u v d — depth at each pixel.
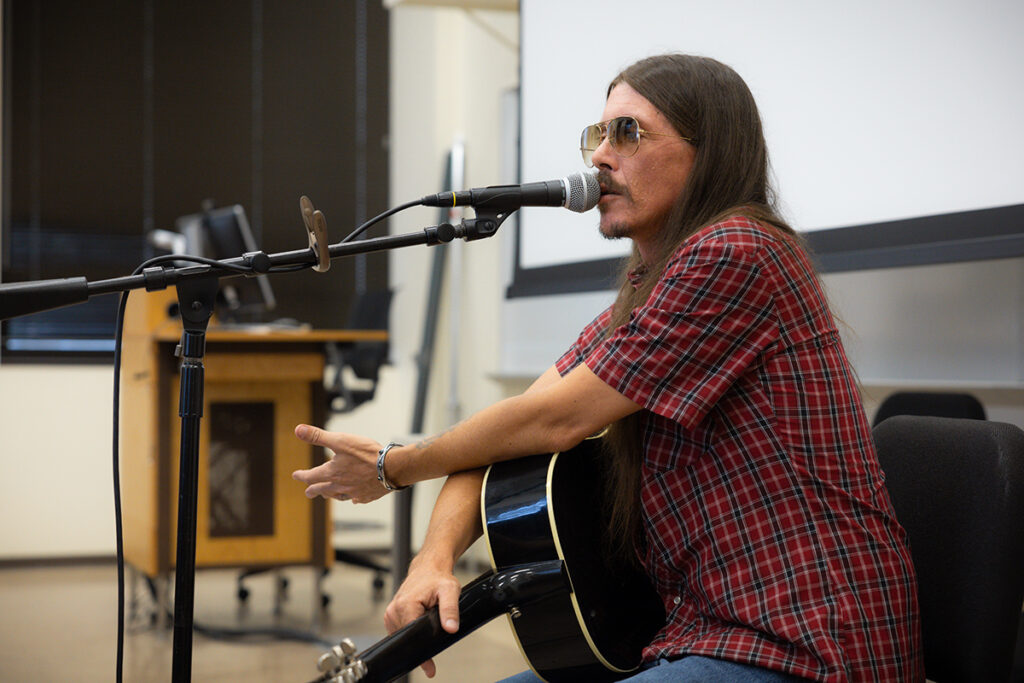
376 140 6.27
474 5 4.72
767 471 1.24
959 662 1.31
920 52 2.33
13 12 5.49
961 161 2.25
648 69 1.38
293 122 6.09
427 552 1.32
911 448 1.43
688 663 1.20
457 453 1.35
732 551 1.24
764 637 1.21
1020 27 2.13
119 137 5.70
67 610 4.34
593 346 1.57
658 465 1.31
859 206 2.47
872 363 2.83
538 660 1.31
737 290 1.23
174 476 3.61
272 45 6.04
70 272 5.59
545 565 1.28
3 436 5.37
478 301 5.27
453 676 3.34
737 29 2.78
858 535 1.24
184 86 5.85
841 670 1.16
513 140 5.07
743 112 1.36
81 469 5.48
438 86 5.86
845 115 2.50
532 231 3.81
